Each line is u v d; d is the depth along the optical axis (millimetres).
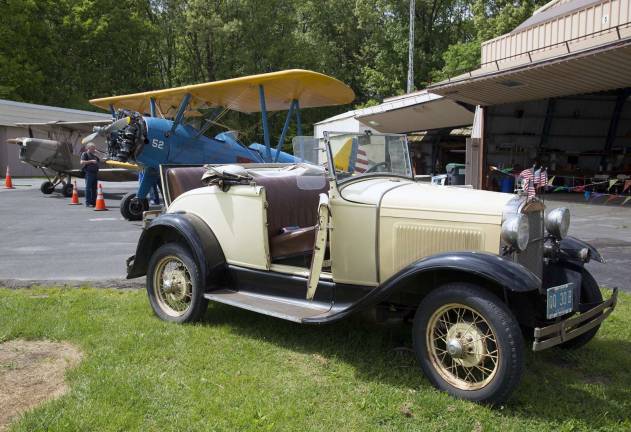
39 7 34750
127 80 40594
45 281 6297
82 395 3279
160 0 41875
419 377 3629
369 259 3967
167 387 3422
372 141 4535
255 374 3668
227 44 40625
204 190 4855
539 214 3734
